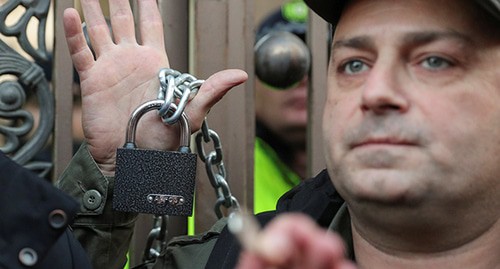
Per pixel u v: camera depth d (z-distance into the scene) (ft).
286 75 7.25
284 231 2.97
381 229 4.75
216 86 5.98
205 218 7.09
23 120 6.87
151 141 5.97
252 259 3.02
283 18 10.18
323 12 5.20
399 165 4.56
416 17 4.69
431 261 4.81
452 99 4.62
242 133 7.21
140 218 6.99
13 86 6.84
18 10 7.63
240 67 7.23
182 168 5.87
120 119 6.04
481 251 4.79
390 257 4.86
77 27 6.01
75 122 8.92
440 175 4.56
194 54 7.17
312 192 5.59
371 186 4.57
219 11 7.22
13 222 4.88
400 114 4.61
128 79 6.07
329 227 5.23
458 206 4.64
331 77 4.93
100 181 5.99
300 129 9.80
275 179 9.75
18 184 4.94
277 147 9.85
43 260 4.95
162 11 7.20
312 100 7.37
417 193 4.54
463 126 4.60
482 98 4.66
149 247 6.32
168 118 5.90
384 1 4.78
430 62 4.69
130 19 6.16
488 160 4.65
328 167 4.86
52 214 4.88
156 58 6.13
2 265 4.82
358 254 5.00
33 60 7.08
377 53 4.74
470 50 4.68
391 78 4.65
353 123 4.69
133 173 5.84
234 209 6.24
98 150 6.04
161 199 5.86
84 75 6.06
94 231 6.01
